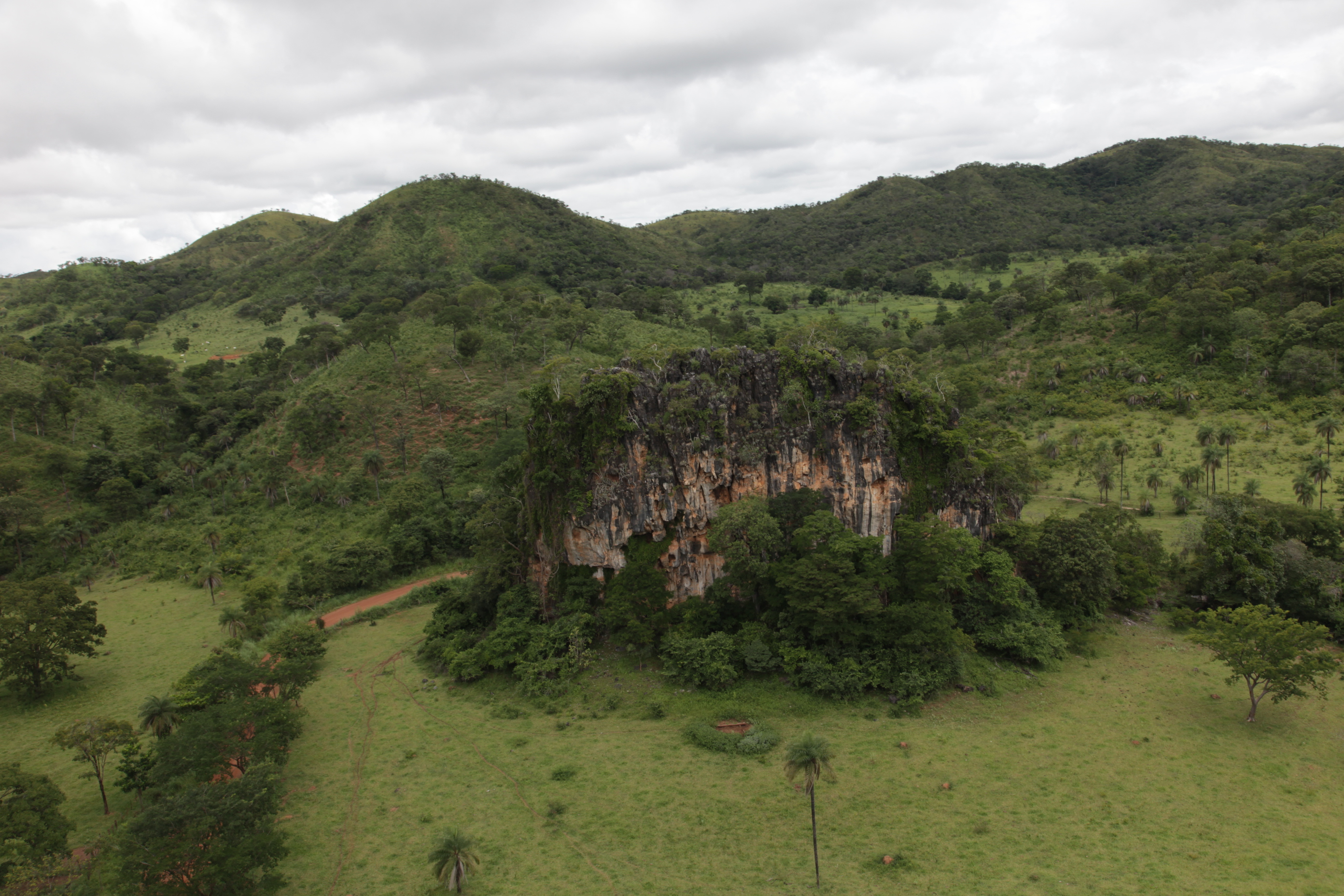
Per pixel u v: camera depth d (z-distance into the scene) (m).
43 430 145.38
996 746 54.72
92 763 58.31
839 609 61.59
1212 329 153.00
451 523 111.81
